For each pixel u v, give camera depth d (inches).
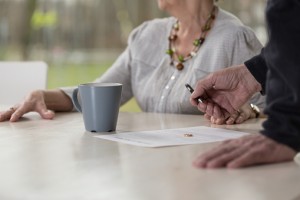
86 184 35.5
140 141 49.1
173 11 79.3
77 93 59.9
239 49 76.3
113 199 32.2
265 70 53.7
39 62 89.7
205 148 45.8
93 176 37.4
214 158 39.6
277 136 40.6
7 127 59.4
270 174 37.0
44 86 88.8
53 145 48.4
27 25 144.9
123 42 139.1
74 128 57.8
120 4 138.8
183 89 76.2
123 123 61.3
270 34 42.6
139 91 81.7
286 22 41.1
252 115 64.0
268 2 43.2
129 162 41.1
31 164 41.4
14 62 90.6
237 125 59.1
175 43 80.6
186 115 68.2
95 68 141.2
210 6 79.3
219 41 76.8
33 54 145.6
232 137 51.1
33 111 66.4
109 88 54.4
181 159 41.8
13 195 33.9
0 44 146.1
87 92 54.6
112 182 35.8
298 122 40.7
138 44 83.6
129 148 46.3
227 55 76.3
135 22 137.3
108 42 140.5
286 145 40.3
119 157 42.9
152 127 58.1
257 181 35.4
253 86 56.9
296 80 40.2
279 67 41.5
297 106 40.3
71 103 72.0
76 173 38.4
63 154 44.6
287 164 39.8
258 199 31.6
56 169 39.6
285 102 40.8
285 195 32.3
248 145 40.6
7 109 70.6
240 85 57.7
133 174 37.6
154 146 46.6
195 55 78.0
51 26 144.2
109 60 140.6
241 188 33.8
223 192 33.0
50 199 32.8
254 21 123.4
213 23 78.8
